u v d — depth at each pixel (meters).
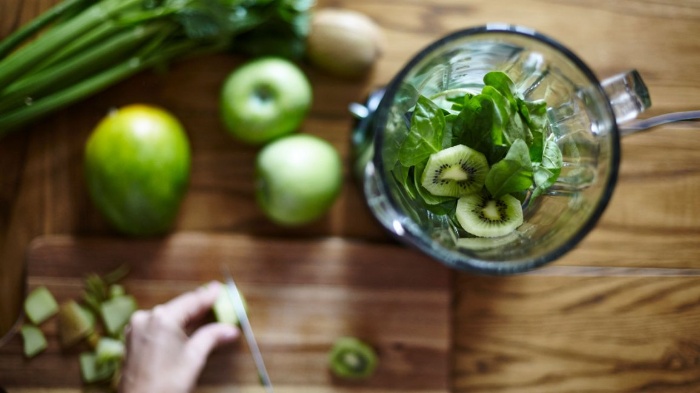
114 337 0.69
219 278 0.69
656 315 0.70
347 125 0.70
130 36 0.66
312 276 0.69
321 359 0.69
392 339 0.69
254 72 0.66
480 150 0.49
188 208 0.70
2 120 0.65
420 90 0.53
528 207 0.52
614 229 0.70
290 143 0.66
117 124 0.64
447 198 0.50
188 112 0.70
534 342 0.70
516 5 0.69
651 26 0.70
